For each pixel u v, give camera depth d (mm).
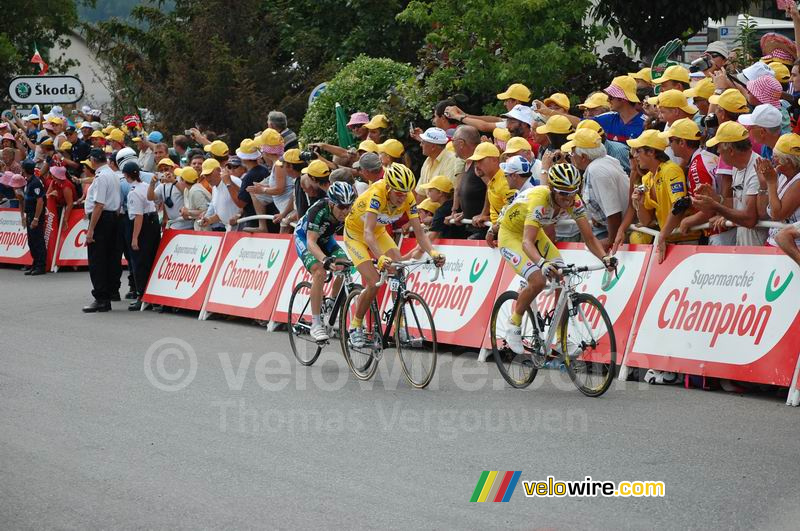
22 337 20094
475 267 17812
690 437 11773
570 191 13945
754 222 14148
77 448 11906
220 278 22750
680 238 15492
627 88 17922
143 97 42500
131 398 14508
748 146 14188
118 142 30188
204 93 40000
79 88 36219
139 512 9641
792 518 9031
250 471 10891
